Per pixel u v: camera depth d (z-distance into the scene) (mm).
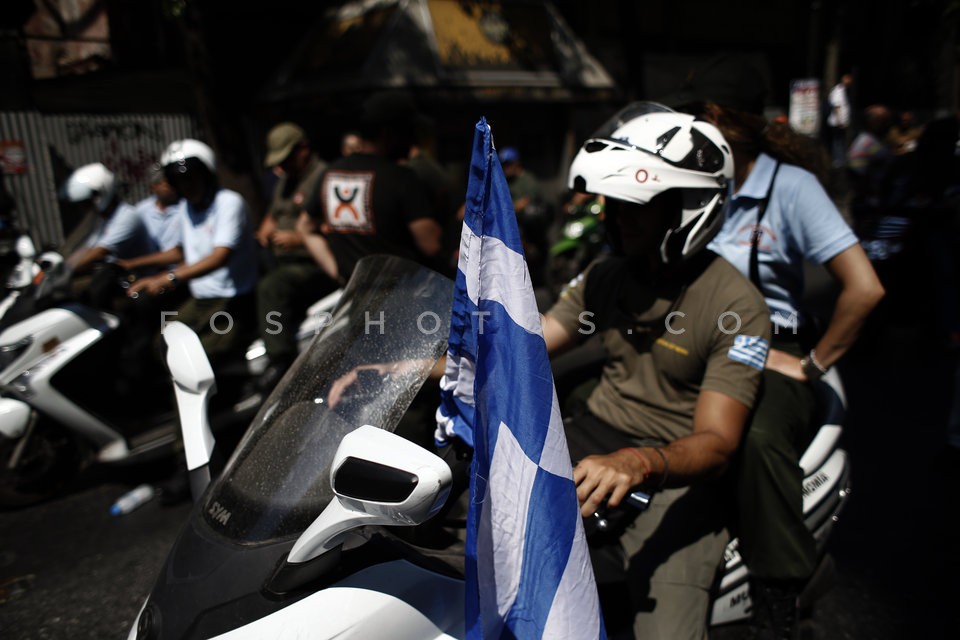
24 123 8180
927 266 6293
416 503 1221
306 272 4379
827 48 10188
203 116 6828
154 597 1544
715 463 1809
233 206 4191
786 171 2520
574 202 8773
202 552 1544
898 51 15797
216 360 4227
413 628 1464
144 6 9219
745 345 1931
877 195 7512
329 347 1754
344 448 1279
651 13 13227
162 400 4246
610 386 2271
